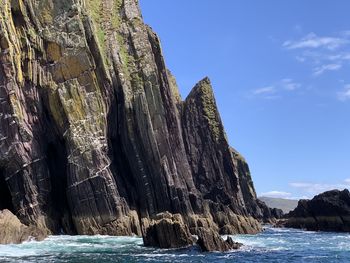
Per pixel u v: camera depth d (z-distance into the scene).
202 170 120.81
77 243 60.75
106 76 88.25
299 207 116.50
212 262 48.09
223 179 121.06
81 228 75.38
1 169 74.75
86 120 82.25
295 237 83.81
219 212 93.12
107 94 88.44
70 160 78.25
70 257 47.81
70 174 77.62
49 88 81.44
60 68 83.38
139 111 91.56
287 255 56.19
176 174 91.44
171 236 57.78
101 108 85.12
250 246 63.97
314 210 111.12
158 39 104.31
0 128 74.31
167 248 56.91
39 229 65.06
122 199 81.00
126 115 91.19
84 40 86.12
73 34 85.81
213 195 118.38
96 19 99.38
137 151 89.94
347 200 108.06
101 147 82.50
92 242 62.47
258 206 154.75
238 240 73.62
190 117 126.50
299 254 57.53
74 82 83.50
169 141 96.25
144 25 104.88
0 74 76.12
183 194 89.38
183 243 57.84
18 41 80.31
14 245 56.00
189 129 125.19
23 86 79.69
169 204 87.81
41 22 85.00
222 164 122.94
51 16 86.00
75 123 80.56
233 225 91.31
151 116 92.50
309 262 51.28
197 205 91.44
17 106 76.12
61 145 81.44
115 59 95.25
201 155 122.69
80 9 89.25
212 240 57.44
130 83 95.00
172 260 48.16
